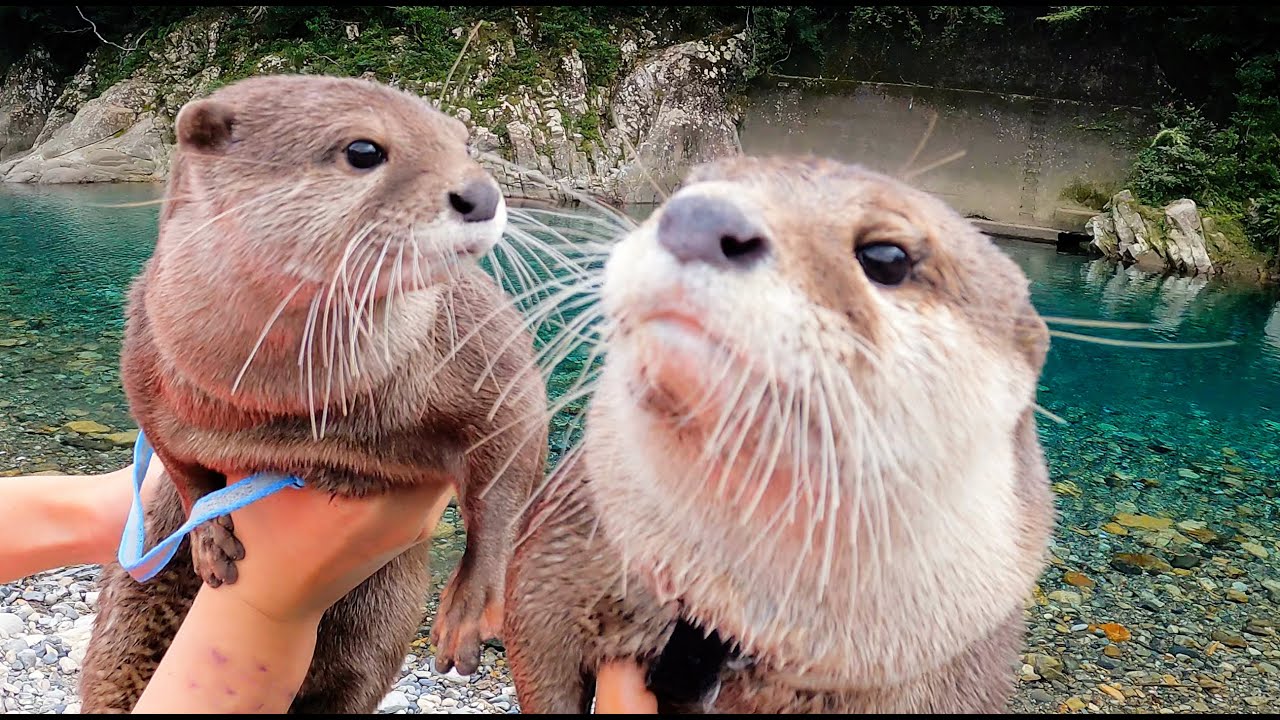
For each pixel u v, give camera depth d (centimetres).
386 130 34
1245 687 71
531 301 39
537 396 40
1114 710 67
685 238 19
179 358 33
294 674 33
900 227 22
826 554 22
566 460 29
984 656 27
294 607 32
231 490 33
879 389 21
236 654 31
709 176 23
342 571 33
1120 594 84
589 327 24
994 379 24
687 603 25
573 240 36
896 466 21
